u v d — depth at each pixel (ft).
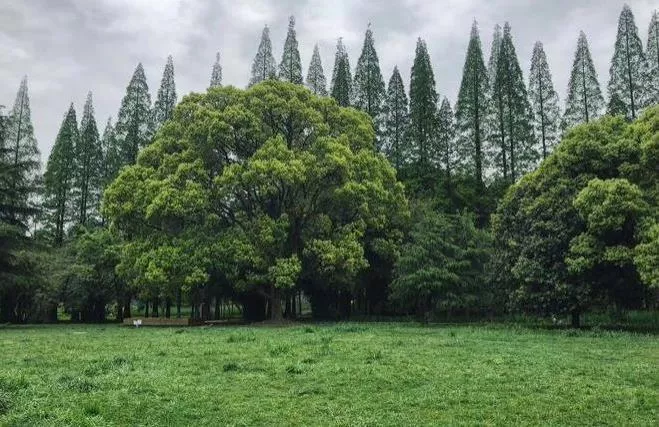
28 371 45.60
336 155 109.50
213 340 71.15
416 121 173.78
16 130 188.55
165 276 102.78
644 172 91.86
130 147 190.60
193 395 36.55
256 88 117.39
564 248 93.09
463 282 110.42
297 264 107.04
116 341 72.28
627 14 158.30
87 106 204.85
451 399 35.58
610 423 30.78
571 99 162.40
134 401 34.73
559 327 98.99
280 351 56.80
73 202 200.95
